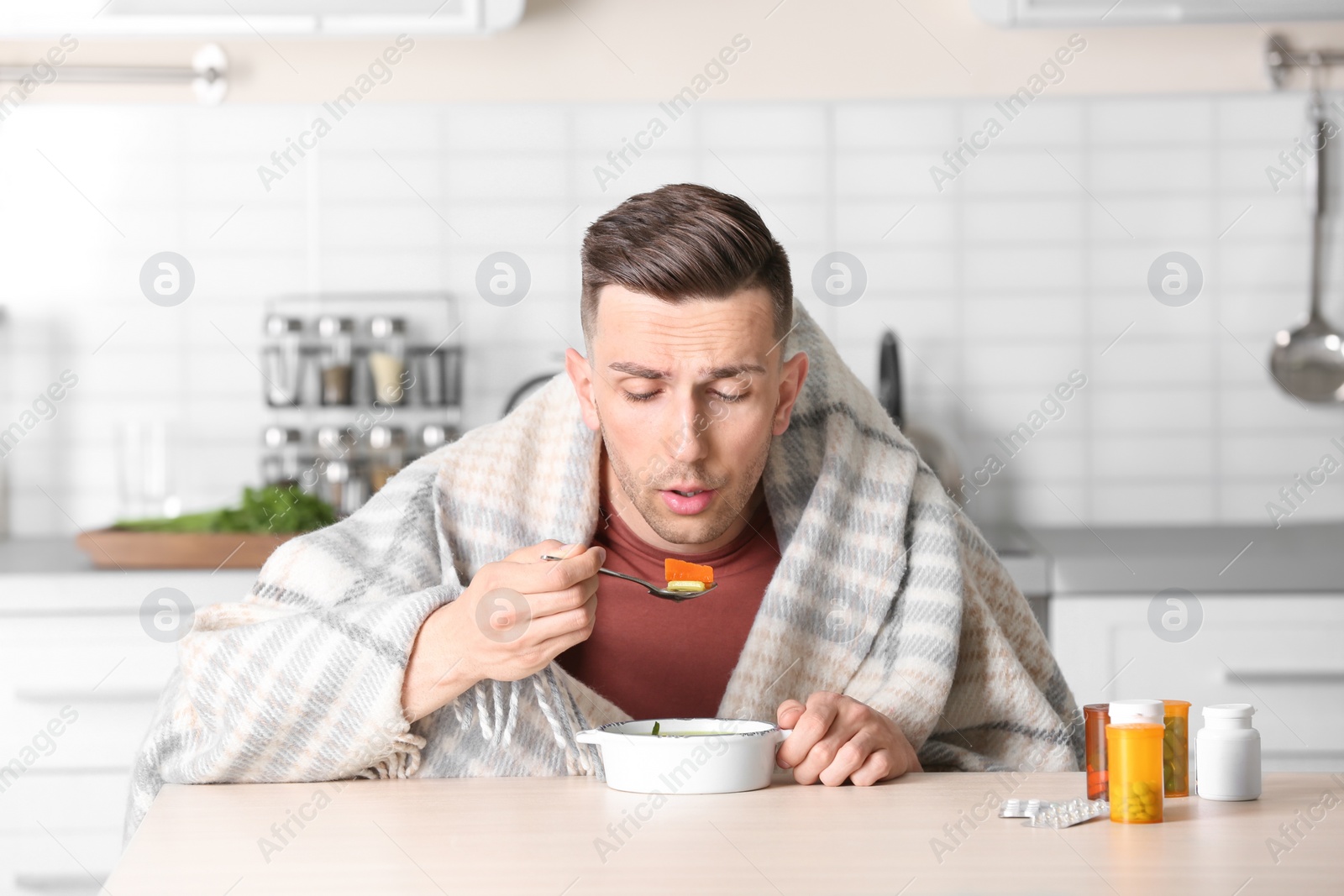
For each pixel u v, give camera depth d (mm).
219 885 741
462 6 2307
